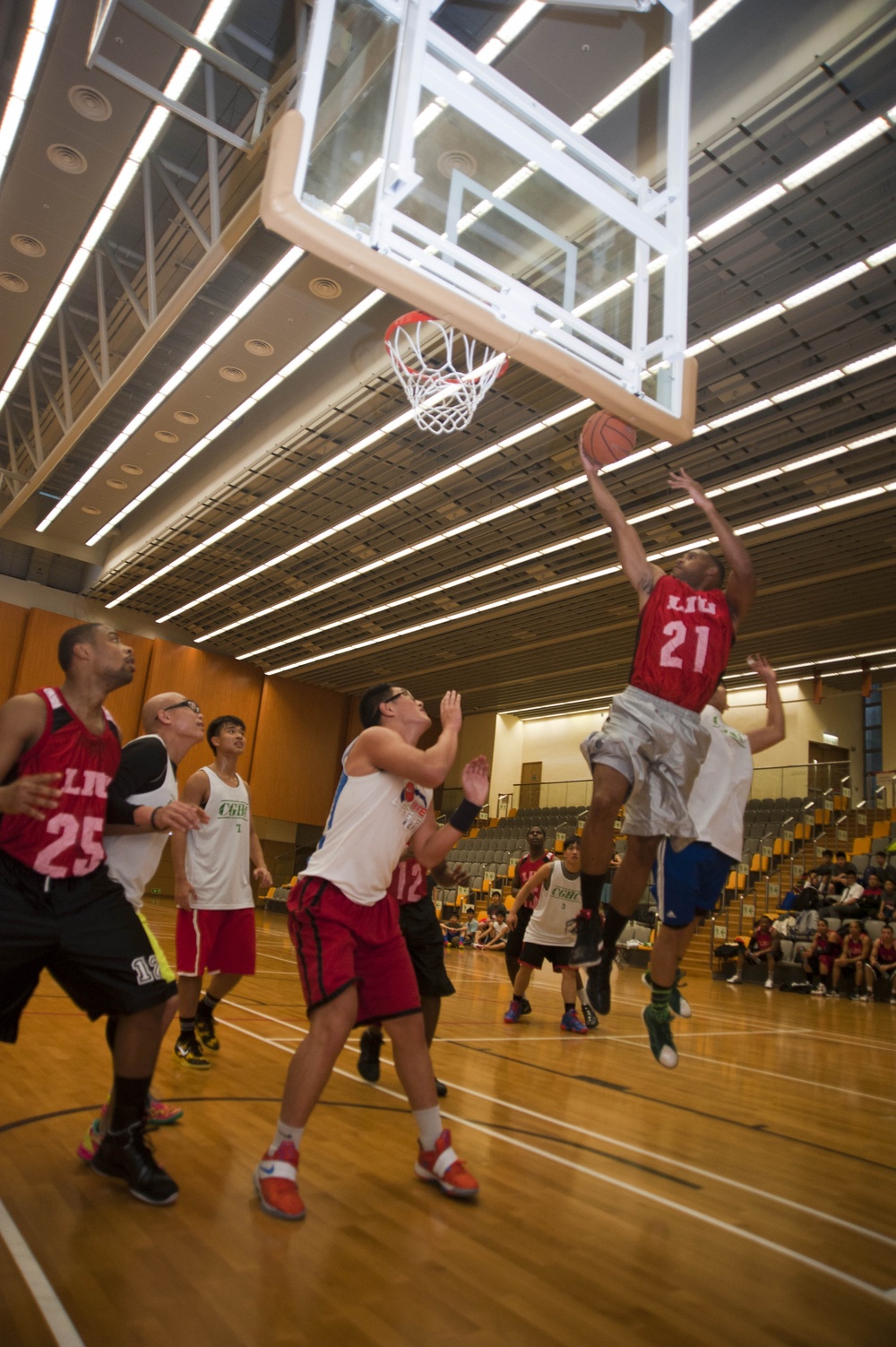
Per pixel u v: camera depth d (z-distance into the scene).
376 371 9.42
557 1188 2.42
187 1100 3.01
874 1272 2.04
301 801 21.83
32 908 1.99
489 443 10.47
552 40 5.04
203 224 8.41
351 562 14.80
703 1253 2.06
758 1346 1.62
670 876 2.63
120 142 7.39
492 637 17.17
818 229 6.92
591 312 2.92
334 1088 3.41
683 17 3.73
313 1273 1.76
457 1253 1.92
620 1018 6.83
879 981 10.84
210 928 3.66
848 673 16.78
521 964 5.92
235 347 9.71
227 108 7.46
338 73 2.49
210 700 20.69
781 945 12.29
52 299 9.70
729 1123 3.43
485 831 21.08
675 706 2.50
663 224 3.31
